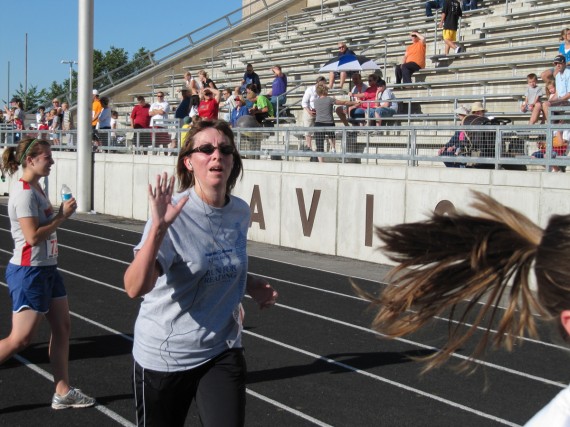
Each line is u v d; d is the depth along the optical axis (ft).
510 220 5.67
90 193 67.92
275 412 18.58
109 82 98.07
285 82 67.56
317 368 22.38
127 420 17.95
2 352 17.15
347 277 38.42
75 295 32.71
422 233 5.90
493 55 62.13
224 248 11.56
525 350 24.47
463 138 38.81
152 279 10.64
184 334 11.39
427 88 61.41
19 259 17.17
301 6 104.99
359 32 82.58
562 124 34.47
